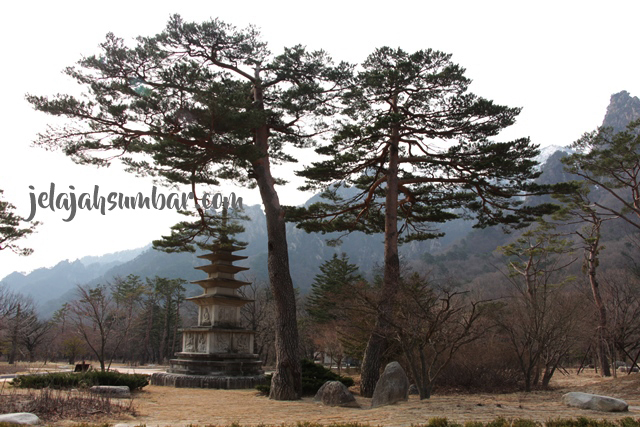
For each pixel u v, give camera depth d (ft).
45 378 53.36
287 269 57.67
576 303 75.31
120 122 52.19
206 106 48.93
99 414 36.76
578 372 104.63
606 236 254.88
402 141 67.00
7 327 147.64
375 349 60.54
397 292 56.65
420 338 51.01
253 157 53.93
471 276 287.89
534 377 73.92
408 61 60.29
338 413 40.06
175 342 227.81
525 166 61.52
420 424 31.12
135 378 58.49
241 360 74.28
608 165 88.89
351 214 79.20
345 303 68.54
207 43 58.03
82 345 163.53
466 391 66.85
